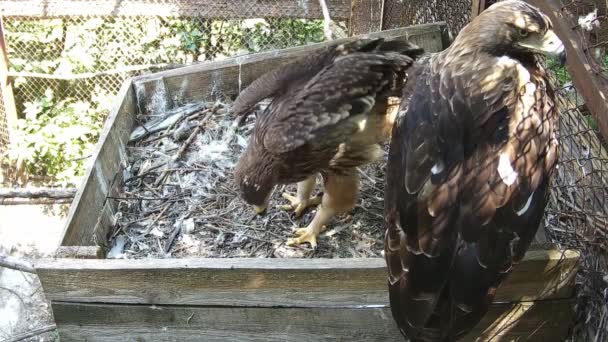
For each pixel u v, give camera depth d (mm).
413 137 2314
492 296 2154
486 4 3502
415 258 2180
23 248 6625
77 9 6914
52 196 5047
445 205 2164
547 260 2512
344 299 2582
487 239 2123
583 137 3055
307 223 3189
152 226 3174
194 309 2625
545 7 2824
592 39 2963
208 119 3740
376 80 2705
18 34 7004
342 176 2883
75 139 7164
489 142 2197
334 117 2619
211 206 3260
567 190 3076
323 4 5473
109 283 2580
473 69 2307
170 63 7133
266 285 2562
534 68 2406
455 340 2223
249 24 6953
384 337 2654
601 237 2766
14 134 7055
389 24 5336
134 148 3596
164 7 6922
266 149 2701
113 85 7180
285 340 2676
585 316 2697
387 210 2330
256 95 2955
